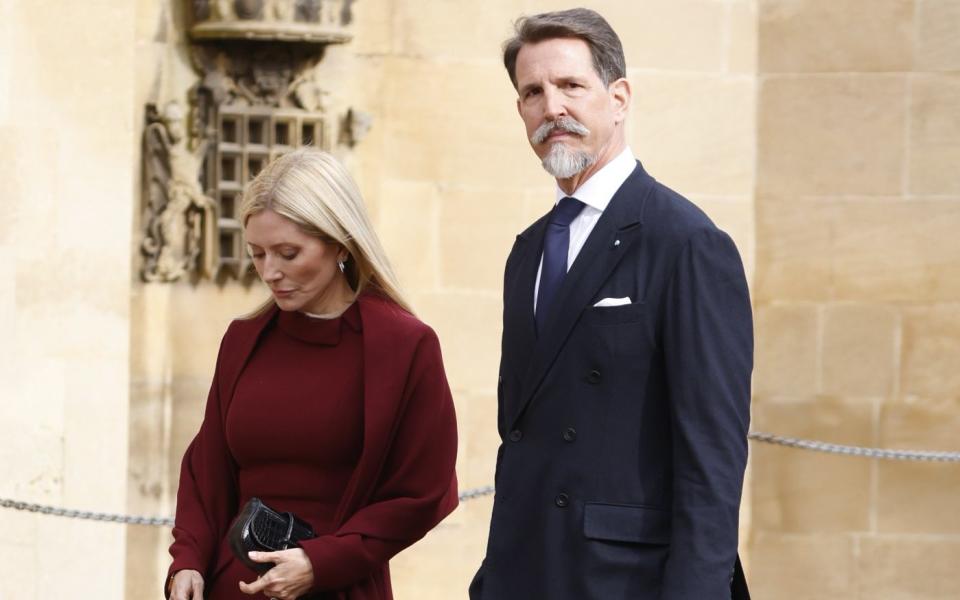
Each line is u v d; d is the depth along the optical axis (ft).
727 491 24.47
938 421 61.36
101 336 52.08
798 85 61.05
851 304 61.46
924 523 61.98
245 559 25.14
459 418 59.62
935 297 61.16
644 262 25.86
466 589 60.03
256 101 56.80
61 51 51.26
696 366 24.79
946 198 60.80
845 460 61.87
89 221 51.80
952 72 60.44
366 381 26.45
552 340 26.20
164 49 55.83
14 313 50.44
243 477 27.30
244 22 54.95
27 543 51.01
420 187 58.95
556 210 27.40
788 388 61.98
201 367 56.75
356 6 57.93
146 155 55.83
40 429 51.08
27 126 50.67
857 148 60.95
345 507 26.30
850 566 62.13
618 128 27.22
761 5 61.21
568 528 25.76
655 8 60.13
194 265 56.70
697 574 24.09
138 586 56.24
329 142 57.47
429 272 59.21
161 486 56.29
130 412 55.83
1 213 50.26
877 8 60.54
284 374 26.94
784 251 61.57
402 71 58.65
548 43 26.68
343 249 27.04
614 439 25.63
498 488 27.14
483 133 59.21
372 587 26.73
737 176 61.16
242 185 56.65
